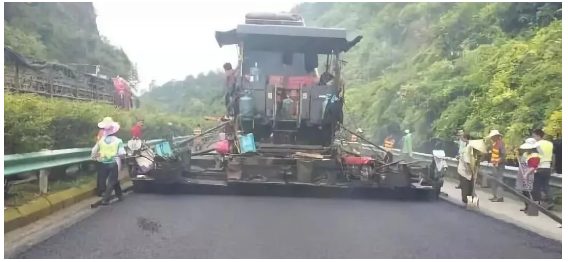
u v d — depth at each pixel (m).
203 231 8.40
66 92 20.72
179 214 9.77
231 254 7.05
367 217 10.10
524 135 14.88
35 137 10.53
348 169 12.69
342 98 13.73
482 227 9.58
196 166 12.88
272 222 9.27
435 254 7.45
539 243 8.38
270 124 13.56
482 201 12.91
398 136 26.36
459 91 20.88
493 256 7.47
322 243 7.84
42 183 10.28
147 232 8.25
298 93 13.62
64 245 7.37
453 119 19.38
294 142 13.72
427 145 22.83
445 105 21.50
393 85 26.28
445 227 9.43
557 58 14.91
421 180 12.84
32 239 7.68
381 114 26.72
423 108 22.28
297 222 9.36
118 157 10.96
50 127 12.09
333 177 12.52
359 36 13.74
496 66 18.27
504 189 12.73
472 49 22.36
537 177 11.16
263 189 12.39
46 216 9.41
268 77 13.78
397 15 33.53
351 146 14.12
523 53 16.27
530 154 11.20
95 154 10.91
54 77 19.94
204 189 12.38
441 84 21.91
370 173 12.60
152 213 9.83
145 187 12.44
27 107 10.91
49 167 10.36
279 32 13.55
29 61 18.58
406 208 11.48
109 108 17.59
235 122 13.45
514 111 15.67
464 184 11.87
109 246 7.35
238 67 13.81
